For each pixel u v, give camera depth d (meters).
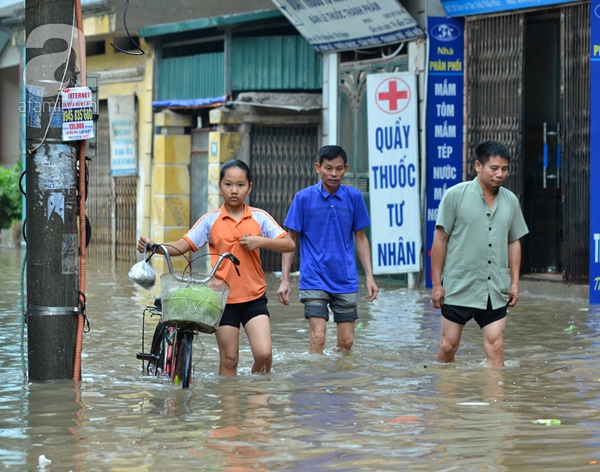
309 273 13.32
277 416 9.26
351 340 13.52
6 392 10.45
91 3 30.50
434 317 17.55
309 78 27.66
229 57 28.70
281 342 14.59
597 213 19.14
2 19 39.22
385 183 23.06
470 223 11.91
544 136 21.72
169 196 30.88
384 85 22.94
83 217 11.26
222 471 7.38
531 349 13.66
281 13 27.08
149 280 10.79
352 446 8.09
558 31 22.06
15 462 7.67
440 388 10.71
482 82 22.05
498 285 11.94
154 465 7.54
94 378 11.34
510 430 8.67
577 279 20.38
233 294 11.30
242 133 27.94
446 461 7.62
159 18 29.56
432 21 22.38
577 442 8.23
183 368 10.89
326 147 13.34
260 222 11.51
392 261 23.11
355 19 24.00
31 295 11.11
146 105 32.16
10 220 39.47
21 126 39.97
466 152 22.41
